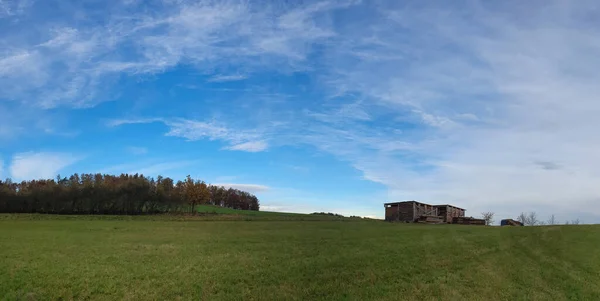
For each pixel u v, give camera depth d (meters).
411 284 20.30
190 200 97.81
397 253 27.08
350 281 20.23
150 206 103.19
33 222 50.62
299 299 17.50
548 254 28.83
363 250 27.89
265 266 22.52
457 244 31.69
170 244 29.88
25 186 98.69
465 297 18.92
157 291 17.77
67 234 35.34
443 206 78.31
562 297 19.45
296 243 31.03
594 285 21.45
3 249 25.64
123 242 30.58
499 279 22.00
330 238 34.28
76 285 17.98
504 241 34.09
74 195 96.00
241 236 35.59
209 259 24.08
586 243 33.25
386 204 74.12
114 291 17.61
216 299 17.14
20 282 17.98
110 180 103.94
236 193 160.12
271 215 91.44
